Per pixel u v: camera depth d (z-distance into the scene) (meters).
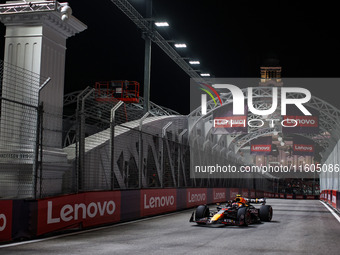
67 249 7.73
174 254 7.38
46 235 9.65
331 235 10.70
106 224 12.49
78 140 11.81
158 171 18.72
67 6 11.94
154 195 16.38
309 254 7.67
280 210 21.84
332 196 25.14
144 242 8.86
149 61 21.77
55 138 12.80
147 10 21.62
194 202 22.58
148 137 19.09
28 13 12.26
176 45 24.44
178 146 21.03
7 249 7.67
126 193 13.75
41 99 12.32
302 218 16.36
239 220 11.98
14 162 11.60
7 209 8.41
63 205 10.12
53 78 12.98
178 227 12.08
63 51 13.63
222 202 30.58
